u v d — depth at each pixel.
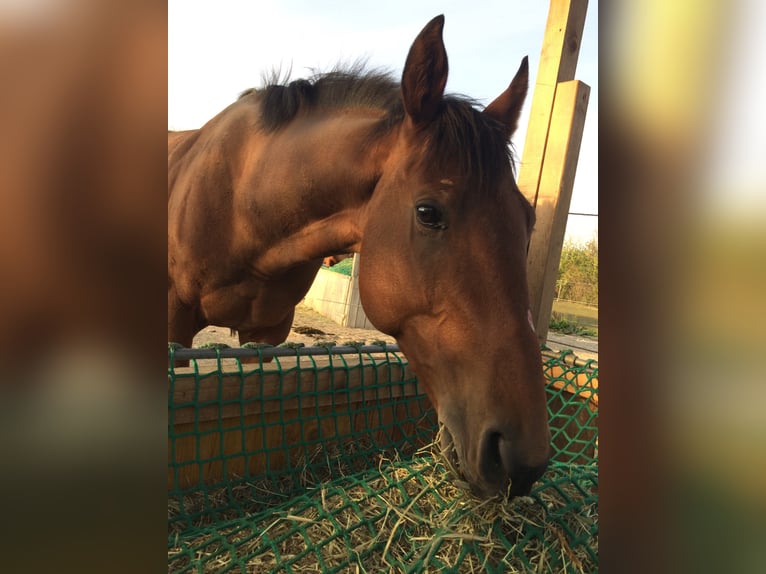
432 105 1.43
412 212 1.38
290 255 2.06
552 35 2.23
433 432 2.39
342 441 2.08
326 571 1.21
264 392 1.81
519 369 1.20
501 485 1.20
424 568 1.18
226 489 1.71
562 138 2.17
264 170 2.06
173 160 2.72
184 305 2.65
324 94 2.03
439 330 1.33
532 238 2.26
